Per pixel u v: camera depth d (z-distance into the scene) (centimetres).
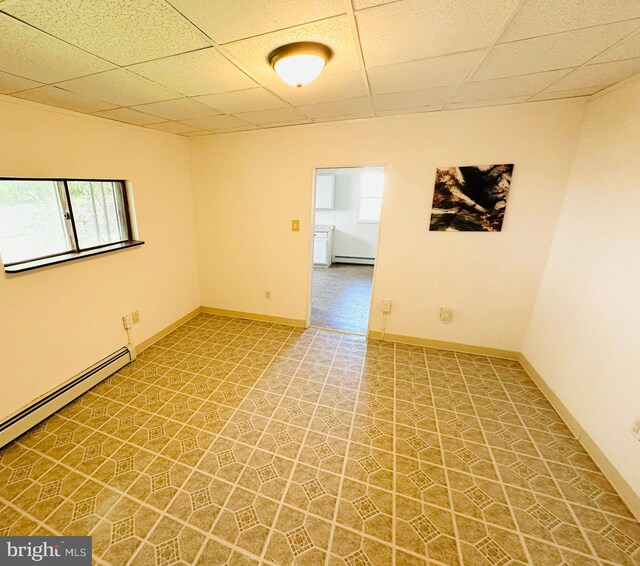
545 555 135
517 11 112
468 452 190
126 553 133
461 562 132
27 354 203
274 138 314
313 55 138
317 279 589
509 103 238
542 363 255
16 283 193
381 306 327
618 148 191
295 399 237
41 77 163
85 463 176
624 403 167
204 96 202
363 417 219
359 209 694
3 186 191
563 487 167
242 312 392
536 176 252
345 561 131
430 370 280
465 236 284
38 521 145
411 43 137
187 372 270
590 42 137
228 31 123
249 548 135
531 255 271
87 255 236
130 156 275
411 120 268
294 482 167
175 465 176
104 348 264
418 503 158
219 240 372
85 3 102
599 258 200
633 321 167
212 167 347
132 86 180
